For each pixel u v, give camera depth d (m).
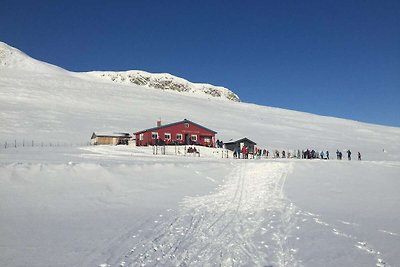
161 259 9.85
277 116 130.12
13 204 15.55
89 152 38.22
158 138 54.47
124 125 82.62
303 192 20.36
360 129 115.88
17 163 20.38
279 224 13.79
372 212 15.75
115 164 23.16
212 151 48.59
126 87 157.12
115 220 13.91
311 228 13.15
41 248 10.48
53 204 16.06
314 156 53.78
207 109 127.31
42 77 148.38
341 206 17.02
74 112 91.06
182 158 34.59
